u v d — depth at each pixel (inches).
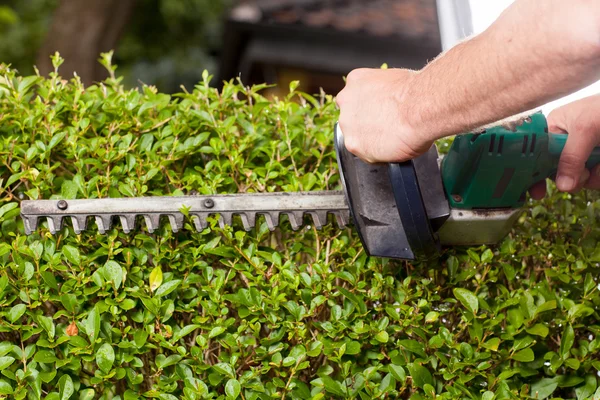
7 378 54.5
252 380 55.3
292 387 54.2
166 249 57.3
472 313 56.8
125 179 61.3
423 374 55.1
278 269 58.9
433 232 52.0
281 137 65.3
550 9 37.4
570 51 36.9
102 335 54.5
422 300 57.4
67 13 297.4
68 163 62.5
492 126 48.7
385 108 47.4
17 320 54.9
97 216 54.6
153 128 64.4
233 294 56.5
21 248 54.6
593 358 61.3
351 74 51.9
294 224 55.9
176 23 522.9
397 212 52.6
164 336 54.8
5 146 59.7
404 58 324.5
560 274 59.3
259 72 359.3
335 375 60.0
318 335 57.5
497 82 39.8
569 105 57.2
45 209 53.9
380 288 58.5
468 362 55.7
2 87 64.7
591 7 36.1
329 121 67.6
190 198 55.1
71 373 54.6
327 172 64.6
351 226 60.3
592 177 58.3
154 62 549.6
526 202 62.5
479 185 52.3
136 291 54.6
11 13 273.4
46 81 66.4
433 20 329.1
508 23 39.4
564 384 58.3
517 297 58.3
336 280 60.5
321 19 322.3
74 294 54.4
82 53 294.4
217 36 556.4
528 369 58.4
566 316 58.2
